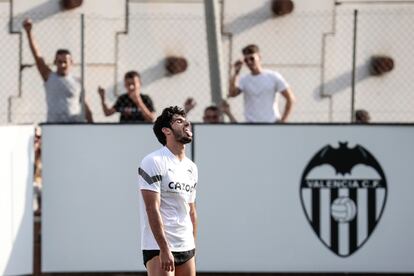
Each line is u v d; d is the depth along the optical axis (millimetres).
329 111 38688
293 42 39031
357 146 30500
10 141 29172
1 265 29094
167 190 21578
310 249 30531
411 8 38625
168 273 21391
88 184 30094
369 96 38688
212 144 30234
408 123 30422
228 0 38688
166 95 38594
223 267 30391
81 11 38344
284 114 33250
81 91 32344
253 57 32875
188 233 22016
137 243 30234
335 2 38750
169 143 21859
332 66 38781
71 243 30188
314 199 30531
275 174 30422
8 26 37969
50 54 38188
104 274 31000
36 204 30969
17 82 37656
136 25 38531
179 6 38688
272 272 30562
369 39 38750
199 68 38625
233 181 30328
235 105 36844
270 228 30469
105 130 30062
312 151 30453
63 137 30031
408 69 38688
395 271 30656
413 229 30625
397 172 30562
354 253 30625
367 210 30594
